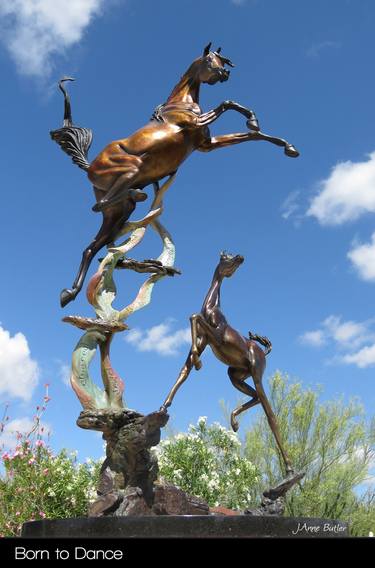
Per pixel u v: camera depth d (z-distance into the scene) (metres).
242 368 5.64
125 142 5.83
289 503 12.62
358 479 13.31
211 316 5.51
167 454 9.89
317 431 13.07
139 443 4.88
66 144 6.27
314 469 13.16
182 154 5.96
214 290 5.66
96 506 4.66
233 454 10.33
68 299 5.65
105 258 5.61
